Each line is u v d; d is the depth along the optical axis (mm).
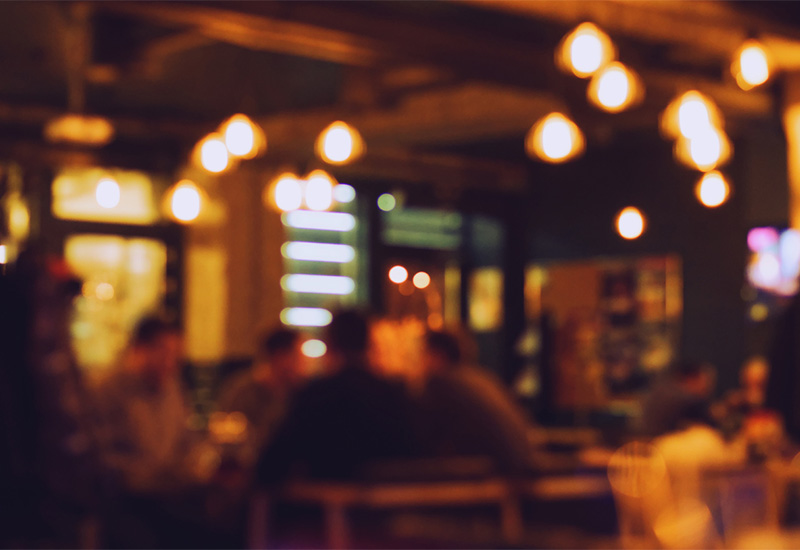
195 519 4348
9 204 5242
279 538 4023
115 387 4578
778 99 8008
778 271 9930
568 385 11648
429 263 12367
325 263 11688
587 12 5750
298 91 9102
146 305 10398
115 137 9695
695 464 4480
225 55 7977
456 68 6480
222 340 10672
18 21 7043
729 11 5984
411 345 8906
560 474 4238
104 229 10133
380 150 10750
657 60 7609
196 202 6988
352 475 3846
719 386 10391
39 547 2484
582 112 8102
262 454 3877
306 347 11469
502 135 10242
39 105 9398
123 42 7078
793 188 8047
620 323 11266
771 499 4480
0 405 2473
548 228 11922
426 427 4457
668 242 10891
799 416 3805
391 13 6094
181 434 4762
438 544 2412
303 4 5645
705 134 5945
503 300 12211
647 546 3779
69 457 2500
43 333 2506
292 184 7180
